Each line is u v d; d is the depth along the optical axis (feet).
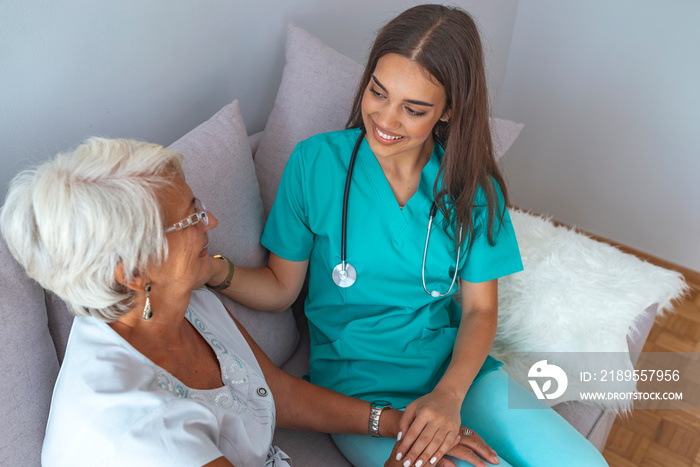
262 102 5.32
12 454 2.74
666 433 5.99
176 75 4.38
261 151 4.62
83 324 2.80
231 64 4.80
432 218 3.86
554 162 8.70
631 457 5.76
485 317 4.15
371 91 3.41
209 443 2.59
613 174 8.25
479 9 7.20
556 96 8.30
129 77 4.05
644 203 8.16
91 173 2.46
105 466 2.42
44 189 2.40
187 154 3.70
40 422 2.85
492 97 8.46
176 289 2.81
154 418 2.49
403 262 3.96
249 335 3.72
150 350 2.87
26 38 3.39
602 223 8.66
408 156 3.79
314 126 4.54
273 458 3.38
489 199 3.87
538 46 8.19
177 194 2.69
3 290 2.75
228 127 4.02
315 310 4.25
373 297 4.06
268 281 4.00
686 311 7.59
